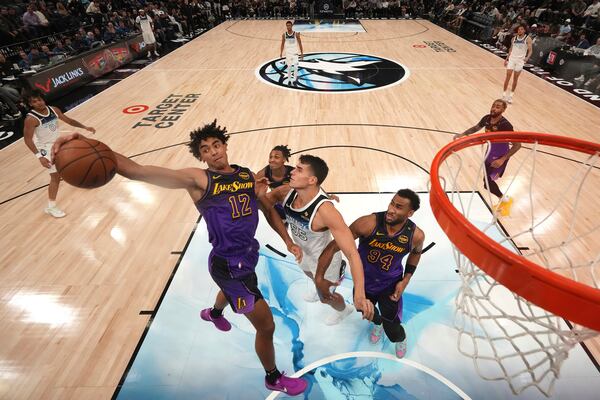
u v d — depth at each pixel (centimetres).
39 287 341
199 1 1759
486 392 250
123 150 584
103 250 385
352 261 176
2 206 460
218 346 286
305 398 249
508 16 1262
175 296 329
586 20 1061
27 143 400
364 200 445
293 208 230
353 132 627
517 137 232
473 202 436
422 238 239
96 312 314
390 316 252
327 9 1866
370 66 1018
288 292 330
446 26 1608
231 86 873
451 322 298
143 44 1193
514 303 306
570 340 185
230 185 182
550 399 243
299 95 809
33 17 1076
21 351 283
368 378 260
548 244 375
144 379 262
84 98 828
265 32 1520
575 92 798
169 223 424
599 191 458
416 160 536
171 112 730
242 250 199
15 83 769
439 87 839
